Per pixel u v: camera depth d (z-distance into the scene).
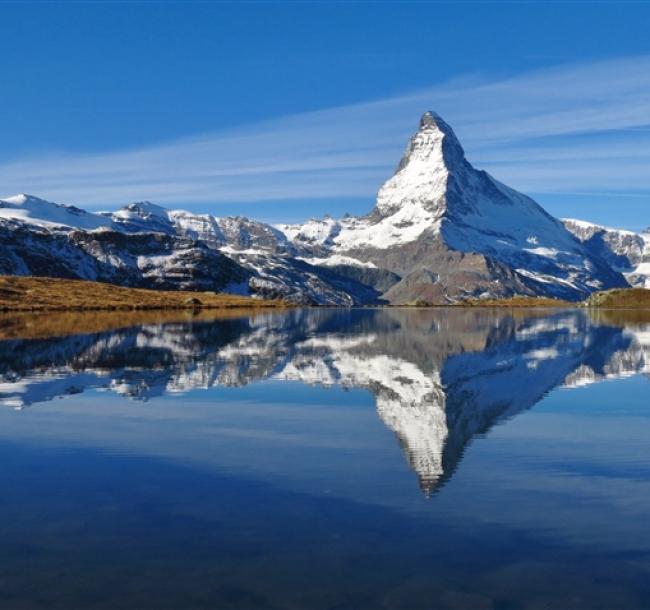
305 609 12.27
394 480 20.05
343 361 53.53
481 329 106.81
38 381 40.84
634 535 15.63
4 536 15.52
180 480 20.08
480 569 13.83
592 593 12.80
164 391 37.31
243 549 14.77
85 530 15.86
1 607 12.33
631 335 89.31
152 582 13.27
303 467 21.58
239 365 50.06
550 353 61.44
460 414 30.72
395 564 14.04
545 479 20.11
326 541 15.23
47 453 23.36
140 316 147.62
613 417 29.91
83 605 12.41
